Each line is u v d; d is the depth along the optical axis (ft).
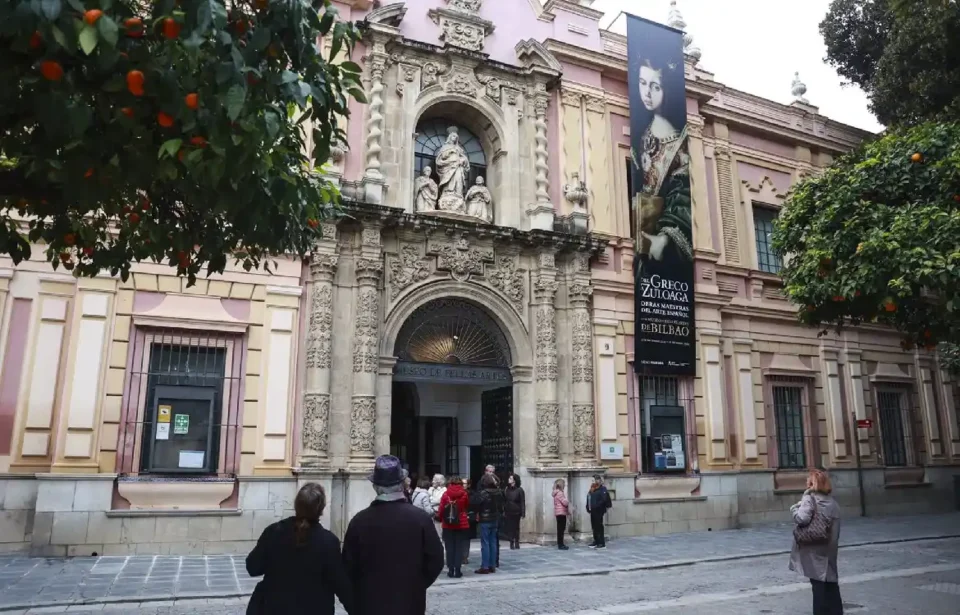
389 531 15.23
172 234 21.04
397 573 14.94
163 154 15.56
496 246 56.34
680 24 70.13
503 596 34.32
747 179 71.82
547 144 60.70
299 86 16.07
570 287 58.13
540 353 55.83
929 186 37.76
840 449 70.54
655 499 58.29
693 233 65.21
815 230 40.47
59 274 43.86
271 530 15.51
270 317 48.11
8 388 41.83
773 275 69.97
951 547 51.39
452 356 56.29
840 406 71.77
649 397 60.54
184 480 43.86
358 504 46.88
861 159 46.01
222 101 14.28
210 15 13.53
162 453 44.32
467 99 58.03
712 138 69.97
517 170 58.80
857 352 74.18
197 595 32.37
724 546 50.90
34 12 12.03
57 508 41.11
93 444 42.47
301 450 46.96
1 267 42.65
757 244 71.46
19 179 16.88
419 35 57.57
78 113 13.43
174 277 46.14
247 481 45.39
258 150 16.11
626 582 38.19
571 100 62.18
